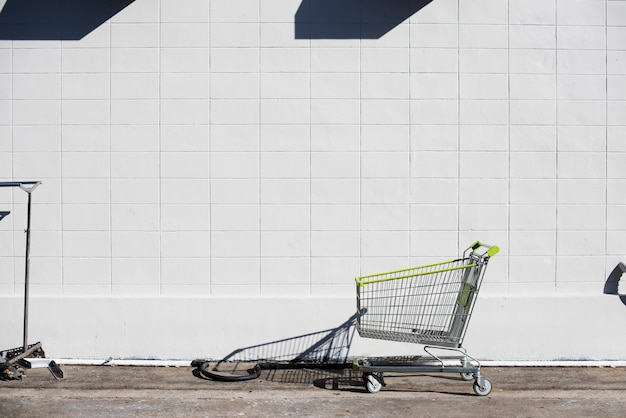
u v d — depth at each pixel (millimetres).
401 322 6141
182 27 6570
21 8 6562
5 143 6566
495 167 6641
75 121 6578
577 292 6672
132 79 6574
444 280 6164
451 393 5762
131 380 6059
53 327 6527
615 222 6676
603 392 5797
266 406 5395
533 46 6641
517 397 5652
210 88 6578
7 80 6562
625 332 6594
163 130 6578
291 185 6602
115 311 6535
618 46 6664
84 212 6590
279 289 6609
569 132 6660
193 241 6598
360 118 6605
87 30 6566
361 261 6617
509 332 6582
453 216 6633
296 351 6570
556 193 6656
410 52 6602
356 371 6363
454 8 6605
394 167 6617
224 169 6602
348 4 6598
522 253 6652
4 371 6000
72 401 5477
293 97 6594
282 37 6582
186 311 6539
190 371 6348
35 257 6574
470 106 6621
